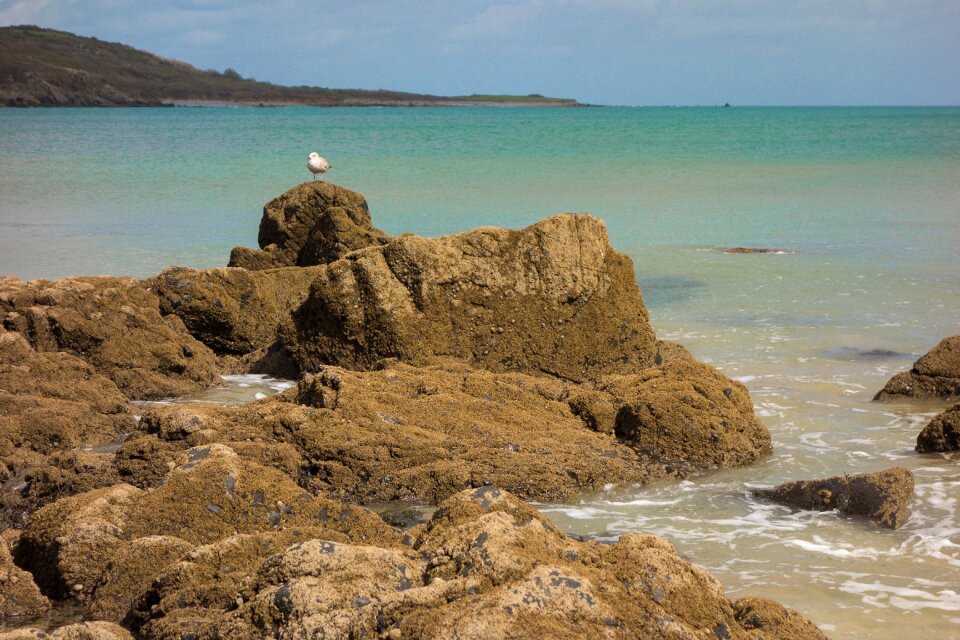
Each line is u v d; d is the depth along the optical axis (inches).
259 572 259.3
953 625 305.7
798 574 344.5
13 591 305.7
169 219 1346.0
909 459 473.4
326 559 255.3
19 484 430.6
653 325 770.8
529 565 247.6
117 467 422.3
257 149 2657.5
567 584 236.8
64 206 1467.8
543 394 520.4
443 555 260.2
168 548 312.5
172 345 605.9
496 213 1408.7
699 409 478.9
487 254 594.9
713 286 927.7
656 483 448.1
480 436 455.8
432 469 429.4
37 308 582.6
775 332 743.1
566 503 424.5
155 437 430.6
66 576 315.9
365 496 423.8
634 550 268.7
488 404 482.9
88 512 330.0
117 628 263.3
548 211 1438.2
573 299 601.6
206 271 685.3
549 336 596.7
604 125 4817.9
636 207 1512.1
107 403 515.2
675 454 464.8
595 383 560.1
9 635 251.4
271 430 443.2
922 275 964.0
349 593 241.9
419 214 1393.9
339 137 3388.3
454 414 469.7
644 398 481.7
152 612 274.2
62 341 581.0
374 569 254.2
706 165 2251.5
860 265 1026.1
